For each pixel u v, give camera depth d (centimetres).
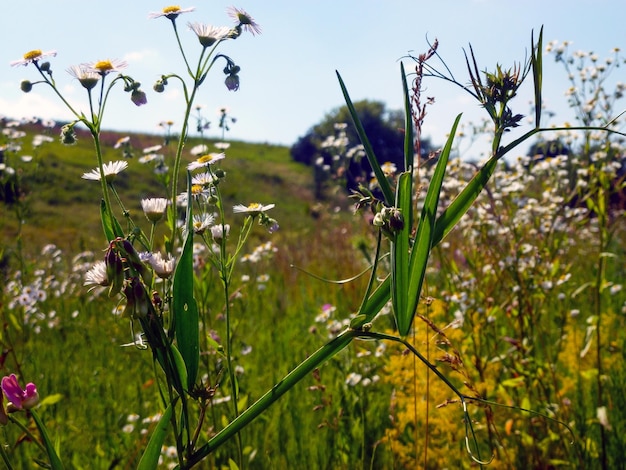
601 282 56
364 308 29
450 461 50
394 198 30
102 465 48
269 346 75
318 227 145
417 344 52
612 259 98
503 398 51
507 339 53
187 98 29
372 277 29
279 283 113
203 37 29
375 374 58
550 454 51
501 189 69
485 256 63
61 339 83
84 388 66
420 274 28
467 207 30
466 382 38
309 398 59
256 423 54
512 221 63
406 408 53
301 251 141
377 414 56
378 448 52
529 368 54
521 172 75
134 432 55
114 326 83
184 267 27
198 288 47
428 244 28
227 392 54
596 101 68
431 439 51
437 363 55
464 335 54
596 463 51
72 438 54
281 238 162
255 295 94
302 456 51
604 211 57
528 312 57
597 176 60
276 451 52
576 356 61
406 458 50
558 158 75
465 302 57
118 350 77
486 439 51
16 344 74
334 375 62
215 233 35
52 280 106
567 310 65
